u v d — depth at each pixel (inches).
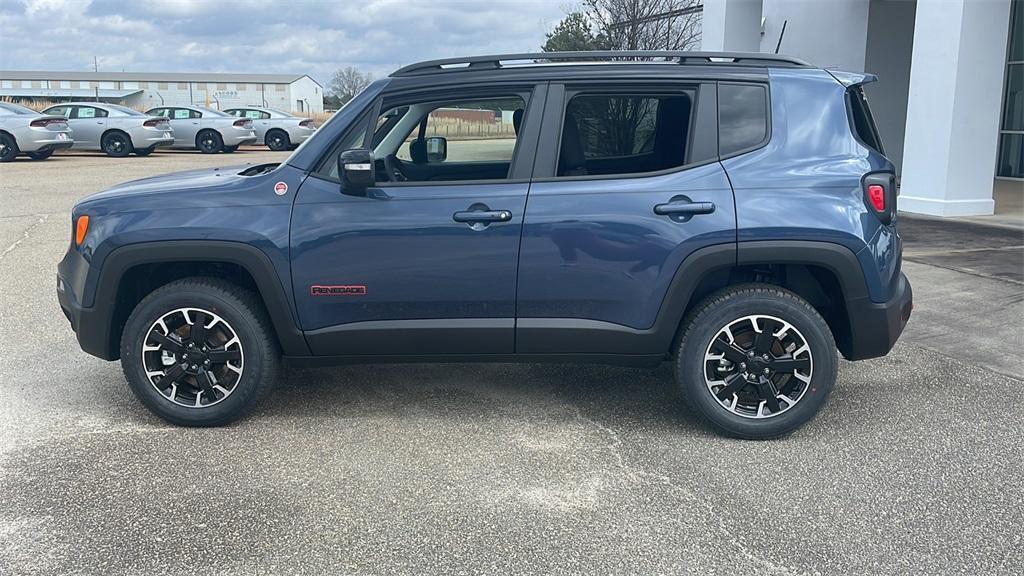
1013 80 641.0
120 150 868.0
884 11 625.9
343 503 133.0
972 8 412.8
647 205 149.8
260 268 152.8
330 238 151.9
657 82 154.2
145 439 157.4
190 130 963.3
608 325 154.6
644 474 143.6
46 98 2583.7
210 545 120.2
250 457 149.7
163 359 160.6
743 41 583.5
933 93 431.8
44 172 668.1
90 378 191.2
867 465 147.4
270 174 156.6
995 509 131.2
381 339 156.9
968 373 197.9
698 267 150.0
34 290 277.6
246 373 159.0
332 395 181.8
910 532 124.2
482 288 153.3
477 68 157.6
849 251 148.3
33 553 117.5
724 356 155.6
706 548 119.7
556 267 151.9
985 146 434.3
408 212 151.3
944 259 325.1
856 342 154.0
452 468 145.7
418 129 161.8
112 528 124.6
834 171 150.3
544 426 165.2
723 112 153.8
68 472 142.9
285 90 3154.5
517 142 154.9
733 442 157.6
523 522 127.0
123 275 155.9
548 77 155.5
